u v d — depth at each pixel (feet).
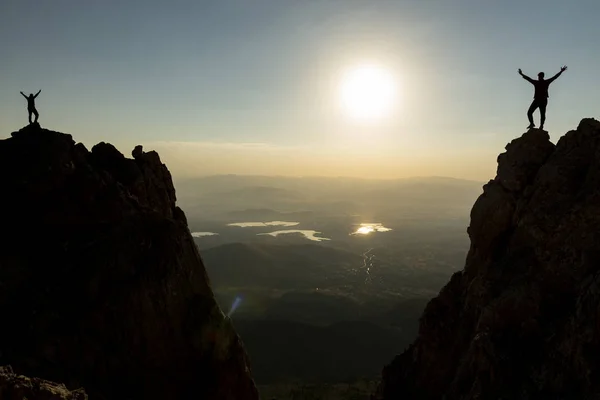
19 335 80.07
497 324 91.45
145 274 93.61
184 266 100.07
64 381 77.05
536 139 111.45
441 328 114.73
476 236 113.60
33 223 96.48
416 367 117.60
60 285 88.48
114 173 114.42
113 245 95.81
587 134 101.65
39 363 77.30
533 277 93.40
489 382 83.20
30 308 83.41
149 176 123.54
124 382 84.94
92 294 88.69
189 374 93.76
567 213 93.50
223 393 93.61
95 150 118.32
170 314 93.86
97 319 86.17
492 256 109.60
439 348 112.78
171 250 99.30
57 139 101.86
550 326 85.56
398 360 126.93
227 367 95.96
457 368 101.19
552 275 91.09
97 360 83.20
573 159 100.99
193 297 99.55
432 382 110.93
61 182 98.78
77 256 93.76
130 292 90.38
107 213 100.53
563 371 76.74
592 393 69.97
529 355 84.17
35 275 89.35
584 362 73.51
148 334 89.97
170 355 91.97
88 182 100.73
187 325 95.35
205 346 95.04
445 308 118.42
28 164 97.40
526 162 110.01
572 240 91.04
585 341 75.31
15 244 93.40
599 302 75.82
